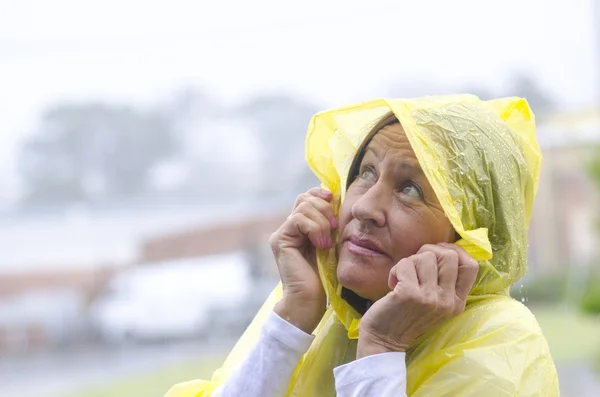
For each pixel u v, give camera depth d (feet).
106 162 231.71
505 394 8.84
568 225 142.31
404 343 9.12
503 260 9.89
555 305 116.78
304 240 10.17
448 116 9.71
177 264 141.18
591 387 48.73
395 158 9.59
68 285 148.66
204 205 168.45
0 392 72.74
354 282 9.53
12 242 151.02
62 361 101.81
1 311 125.80
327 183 10.93
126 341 118.83
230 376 10.09
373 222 9.49
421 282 8.96
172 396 10.65
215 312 120.67
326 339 10.32
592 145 82.12
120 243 155.22
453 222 9.08
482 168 9.64
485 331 9.27
